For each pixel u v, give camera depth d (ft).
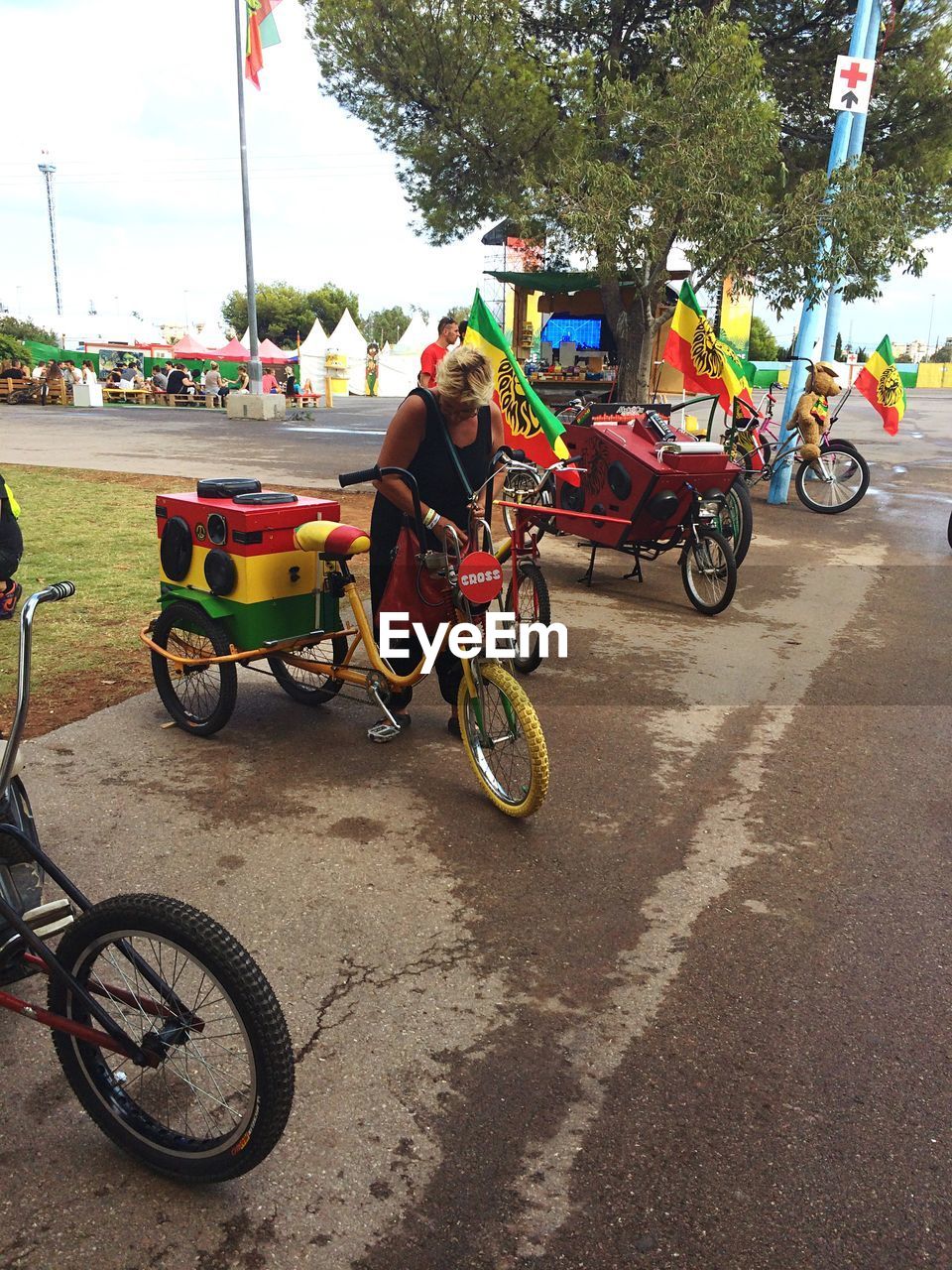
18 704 7.07
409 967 9.50
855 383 38.34
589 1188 7.08
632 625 22.09
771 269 37.40
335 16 48.32
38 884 8.05
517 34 49.42
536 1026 8.75
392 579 13.34
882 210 35.83
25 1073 8.15
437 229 56.59
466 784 13.58
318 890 10.77
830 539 32.86
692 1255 6.57
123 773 13.52
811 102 54.29
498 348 21.80
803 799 13.42
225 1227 6.73
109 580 23.63
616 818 12.73
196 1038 7.33
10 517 16.20
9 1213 6.82
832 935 10.24
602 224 37.24
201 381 127.75
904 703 17.24
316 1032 8.57
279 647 14.26
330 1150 7.36
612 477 23.41
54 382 96.43
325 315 247.91
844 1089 8.07
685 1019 8.88
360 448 53.21
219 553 13.94
